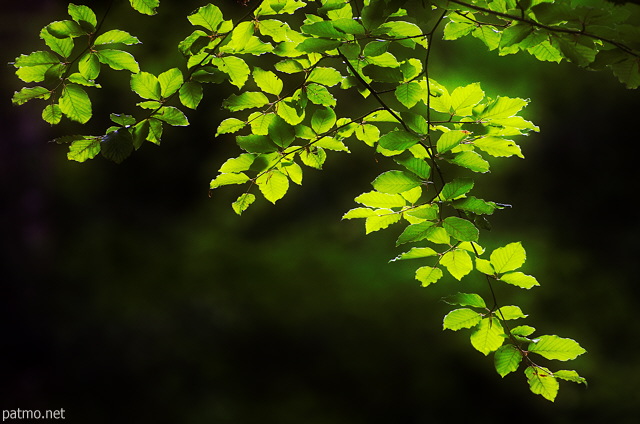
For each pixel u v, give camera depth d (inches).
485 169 88.6
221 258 424.5
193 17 89.2
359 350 383.2
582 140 499.8
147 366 354.9
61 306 366.9
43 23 411.2
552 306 415.8
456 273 95.7
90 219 452.8
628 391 368.2
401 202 92.0
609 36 74.7
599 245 482.9
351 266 423.8
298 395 367.6
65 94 89.3
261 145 94.7
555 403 368.5
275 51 93.3
